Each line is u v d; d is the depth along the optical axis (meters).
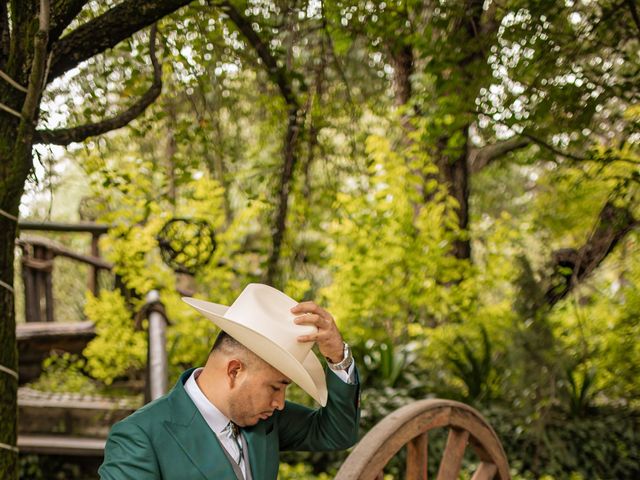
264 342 1.89
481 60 5.01
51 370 7.25
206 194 6.01
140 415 1.93
